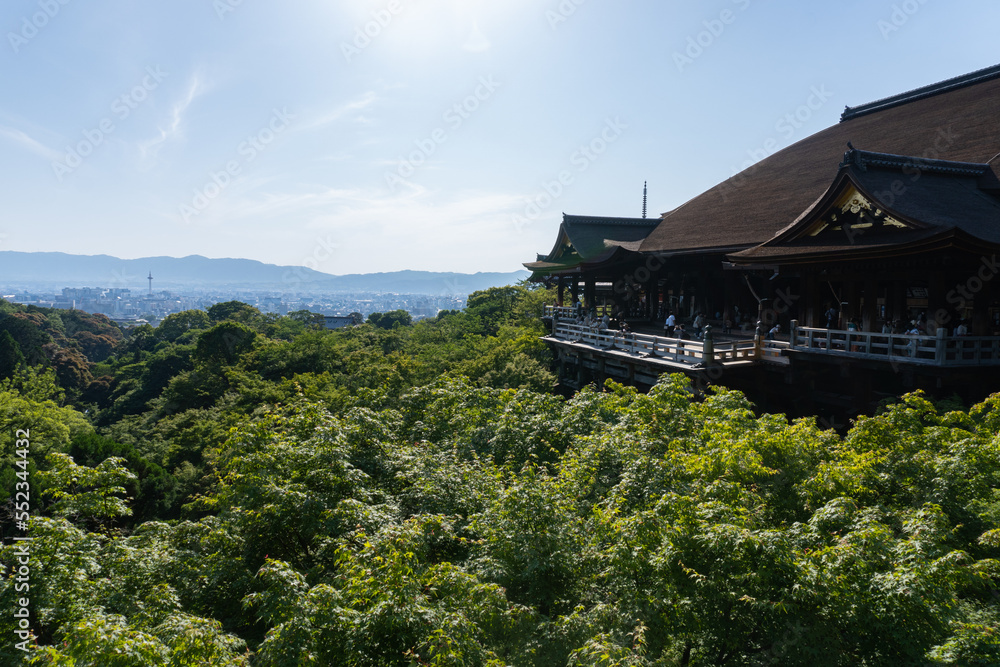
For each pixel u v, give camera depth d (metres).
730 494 10.05
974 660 6.44
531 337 37.47
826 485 10.45
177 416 50.44
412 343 63.69
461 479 13.77
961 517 9.65
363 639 7.67
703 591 8.03
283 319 103.44
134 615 9.32
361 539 10.28
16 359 72.56
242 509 12.52
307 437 15.30
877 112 36.03
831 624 7.44
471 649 7.70
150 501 31.28
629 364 26.27
